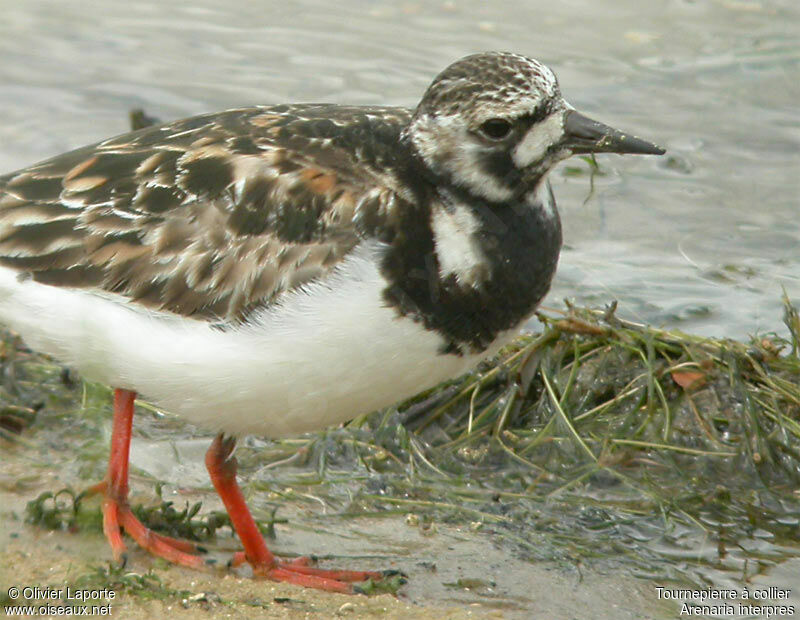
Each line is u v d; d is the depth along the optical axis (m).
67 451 11.78
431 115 9.63
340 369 9.42
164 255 9.64
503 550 10.84
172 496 11.32
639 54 20.17
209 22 21.25
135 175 9.87
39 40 20.44
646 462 12.12
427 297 9.38
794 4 21.48
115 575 9.76
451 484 11.80
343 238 9.40
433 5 21.58
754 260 16.02
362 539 10.93
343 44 20.48
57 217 9.87
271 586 10.02
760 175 17.72
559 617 9.93
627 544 11.05
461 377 12.85
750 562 10.88
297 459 12.05
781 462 12.13
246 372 9.45
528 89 9.55
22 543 10.21
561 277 15.50
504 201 9.71
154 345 9.58
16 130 18.08
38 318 9.89
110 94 19.06
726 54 20.20
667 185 17.53
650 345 12.83
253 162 9.70
